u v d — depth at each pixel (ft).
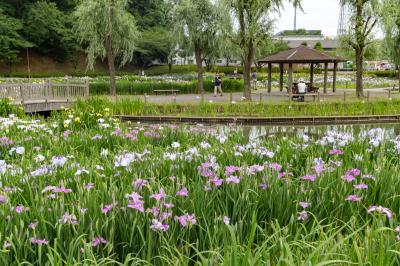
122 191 11.89
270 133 48.44
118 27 93.71
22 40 173.99
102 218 10.33
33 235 9.75
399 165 15.94
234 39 75.92
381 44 92.84
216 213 11.25
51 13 181.06
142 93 106.01
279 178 13.64
